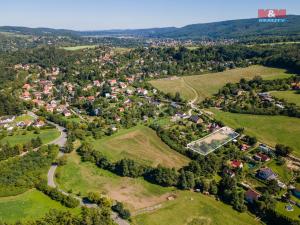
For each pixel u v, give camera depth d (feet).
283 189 534.78
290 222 453.17
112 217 474.49
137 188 555.69
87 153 652.07
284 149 637.30
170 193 540.93
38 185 536.01
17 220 454.40
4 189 521.24
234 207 502.38
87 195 525.34
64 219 439.22
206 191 540.52
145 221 468.75
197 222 470.39
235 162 606.96
